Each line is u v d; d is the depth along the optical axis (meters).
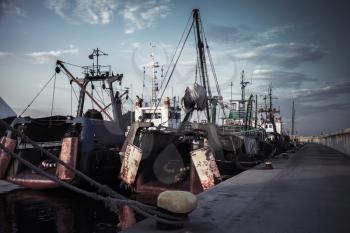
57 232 8.38
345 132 28.91
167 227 4.55
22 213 10.52
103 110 20.23
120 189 14.50
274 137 34.66
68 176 12.70
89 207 11.38
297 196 7.28
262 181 9.89
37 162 15.27
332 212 5.66
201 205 6.25
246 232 4.45
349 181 9.87
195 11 21.70
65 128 15.91
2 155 14.60
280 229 4.60
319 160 19.67
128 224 9.11
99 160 14.16
